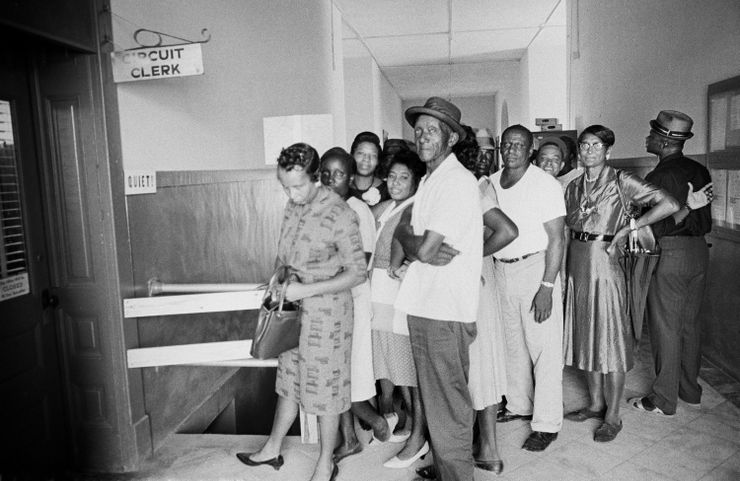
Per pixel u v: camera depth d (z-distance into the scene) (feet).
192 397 11.46
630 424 10.44
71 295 9.21
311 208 8.03
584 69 24.63
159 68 8.82
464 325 7.38
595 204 9.82
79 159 8.93
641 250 9.83
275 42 16.87
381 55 37.40
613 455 9.36
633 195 9.55
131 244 9.48
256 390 14.96
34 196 8.85
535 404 9.77
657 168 11.03
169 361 9.32
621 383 9.95
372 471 9.02
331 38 25.22
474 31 31.68
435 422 7.61
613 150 20.80
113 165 9.00
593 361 9.92
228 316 13.42
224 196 13.14
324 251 7.99
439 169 7.47
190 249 11.51
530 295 9.66
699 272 10.54
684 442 9.75
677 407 11.14
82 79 8.76
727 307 12.71
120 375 9.25
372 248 9.81
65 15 8.16
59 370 9.38
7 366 8.27
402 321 8.50
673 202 9.32
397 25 29.96
